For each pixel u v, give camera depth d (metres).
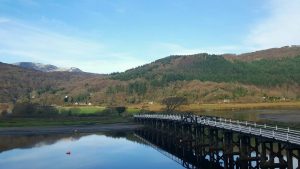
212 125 52.16
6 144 90.44
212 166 52.56
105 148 80.06
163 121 89.75
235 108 171.88
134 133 110.69
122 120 137.75
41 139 99.44
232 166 46.50
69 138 100.62
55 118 146.62
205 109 169.25
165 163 60.16
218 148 51.69
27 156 71.69
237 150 59.91
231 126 45.75
